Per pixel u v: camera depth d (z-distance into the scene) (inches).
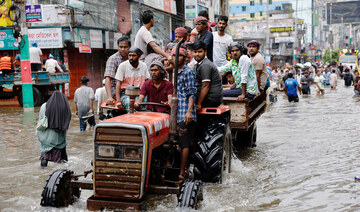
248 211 199.8
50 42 879.1
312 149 347.9
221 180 241.4
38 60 724.7
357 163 295.7
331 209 203.2
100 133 181.2
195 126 243.4
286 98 873.5
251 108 311.3
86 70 1011.3
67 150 354.3
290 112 610.9
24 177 268.8
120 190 180.1
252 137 354.9
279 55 2847.0
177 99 203.2
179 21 1381.6
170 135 202.5
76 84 972.6
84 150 354.0
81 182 193.2
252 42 346.3
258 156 326.3
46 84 702.5
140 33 280.1
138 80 249.1
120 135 178.7
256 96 314.2
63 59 925.8
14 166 298.0
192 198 181.2
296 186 242.7
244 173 272.7
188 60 256.7
